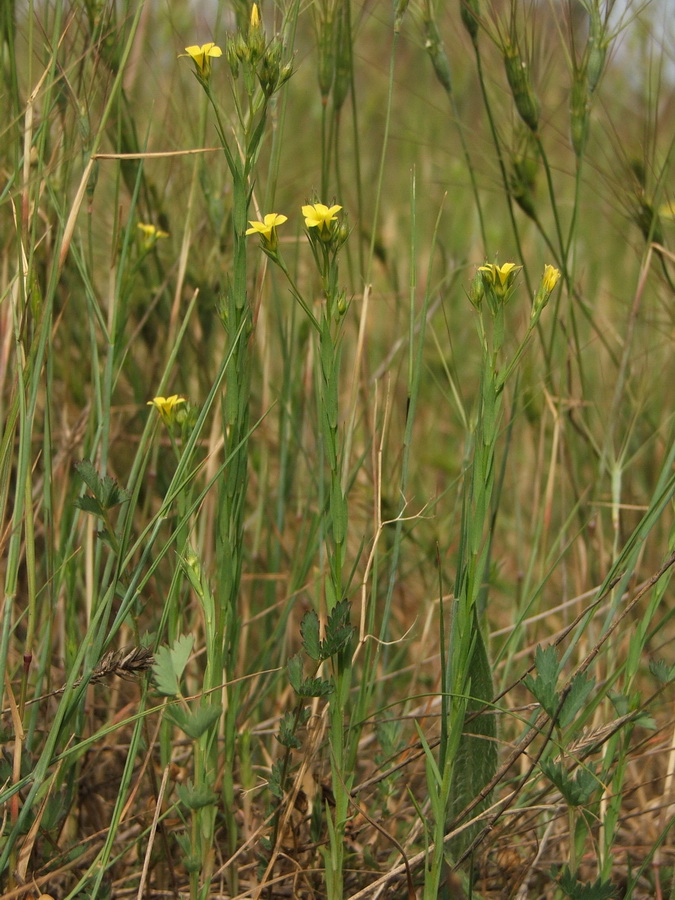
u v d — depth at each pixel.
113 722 1.09
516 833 1.07
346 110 1.98
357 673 1.15
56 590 1.07
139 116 1.21
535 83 1.12
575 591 1.18
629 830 1.12
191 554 1.03
